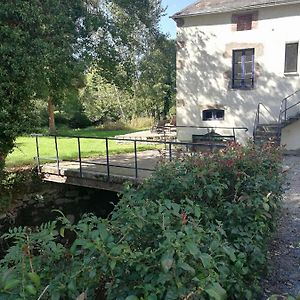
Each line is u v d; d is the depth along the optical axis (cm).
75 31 818
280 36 1216
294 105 1224
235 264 226
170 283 159
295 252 387
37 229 209
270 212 326
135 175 702
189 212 238
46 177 830
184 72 1390
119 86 1000
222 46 1311
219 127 1349
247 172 351
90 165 867
